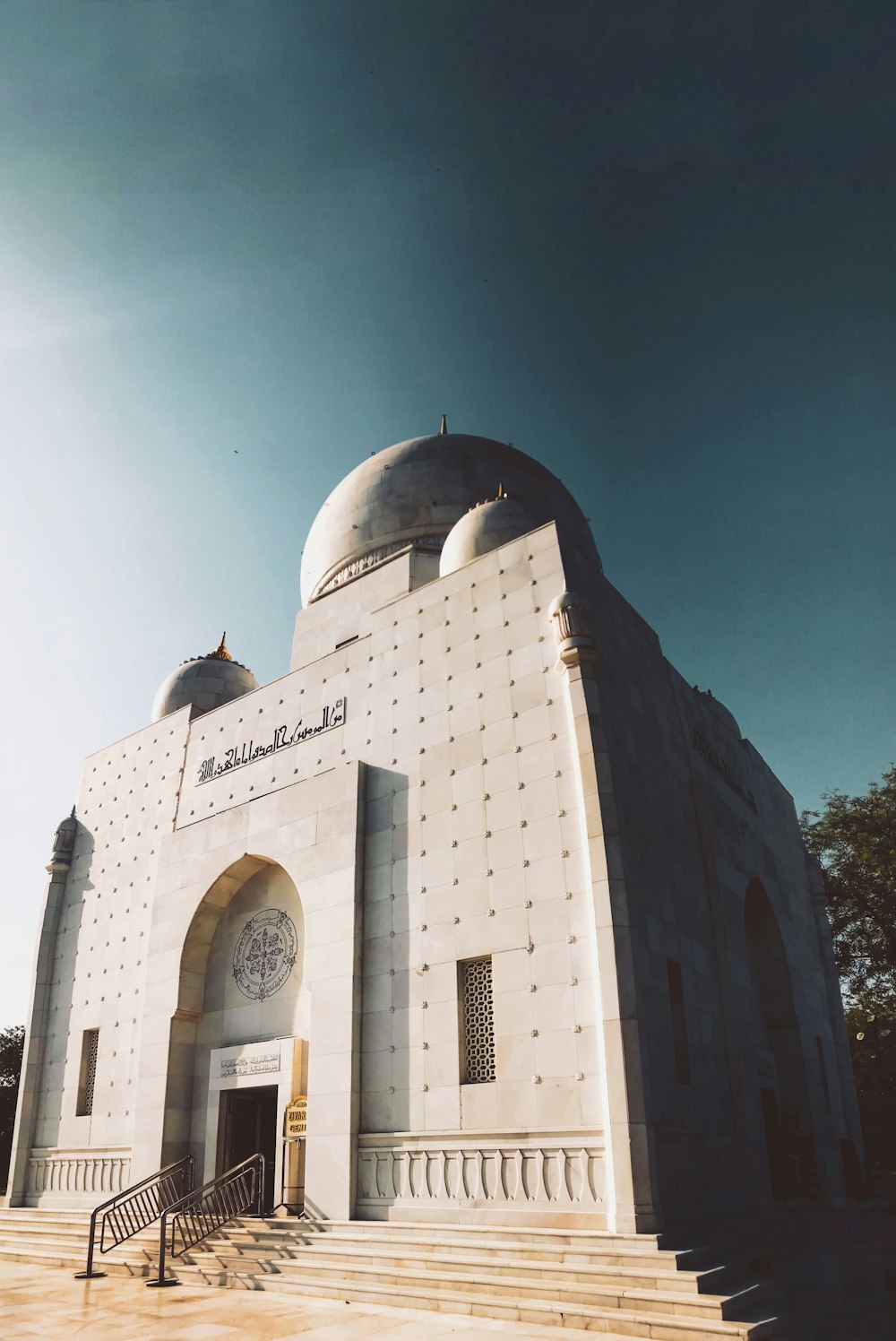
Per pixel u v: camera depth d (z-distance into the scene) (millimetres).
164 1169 20609
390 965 18828
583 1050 15352
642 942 16500
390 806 20516
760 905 25969
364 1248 15344
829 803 40250
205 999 23312
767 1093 21609
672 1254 12453
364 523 31125
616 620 21078
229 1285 15633
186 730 28688
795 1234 17125
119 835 29172
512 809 18156
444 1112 16734
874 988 38844
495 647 20156
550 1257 13422
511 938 17047
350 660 23734
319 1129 18156
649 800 19203
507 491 30969
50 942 29391
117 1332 11438
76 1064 26328
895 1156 38469
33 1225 22625
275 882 22969
